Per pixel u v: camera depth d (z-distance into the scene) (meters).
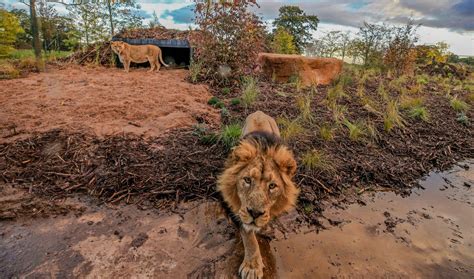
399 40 12.09
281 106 6.66
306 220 3.19
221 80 8.05
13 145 4.18
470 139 5.84
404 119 6.47
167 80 8.23
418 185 4.12
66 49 18.36
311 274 2.45
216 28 7.86
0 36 12.40
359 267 2.56
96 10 11.79
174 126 5.15
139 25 13.22
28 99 6.02
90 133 4.61
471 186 4.18
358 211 3.44
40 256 2.48
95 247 2.62
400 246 2.87
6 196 3.26
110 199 3.31
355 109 6.81
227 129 4.72
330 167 4.26
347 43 14.47
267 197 2.20
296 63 8.82
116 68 10.73
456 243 2.96
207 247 2.69
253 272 2.32
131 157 4.08
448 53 14.86
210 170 3.96
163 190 3.50
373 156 4.79
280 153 2.40
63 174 3.68
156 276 2.35
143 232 2.85
